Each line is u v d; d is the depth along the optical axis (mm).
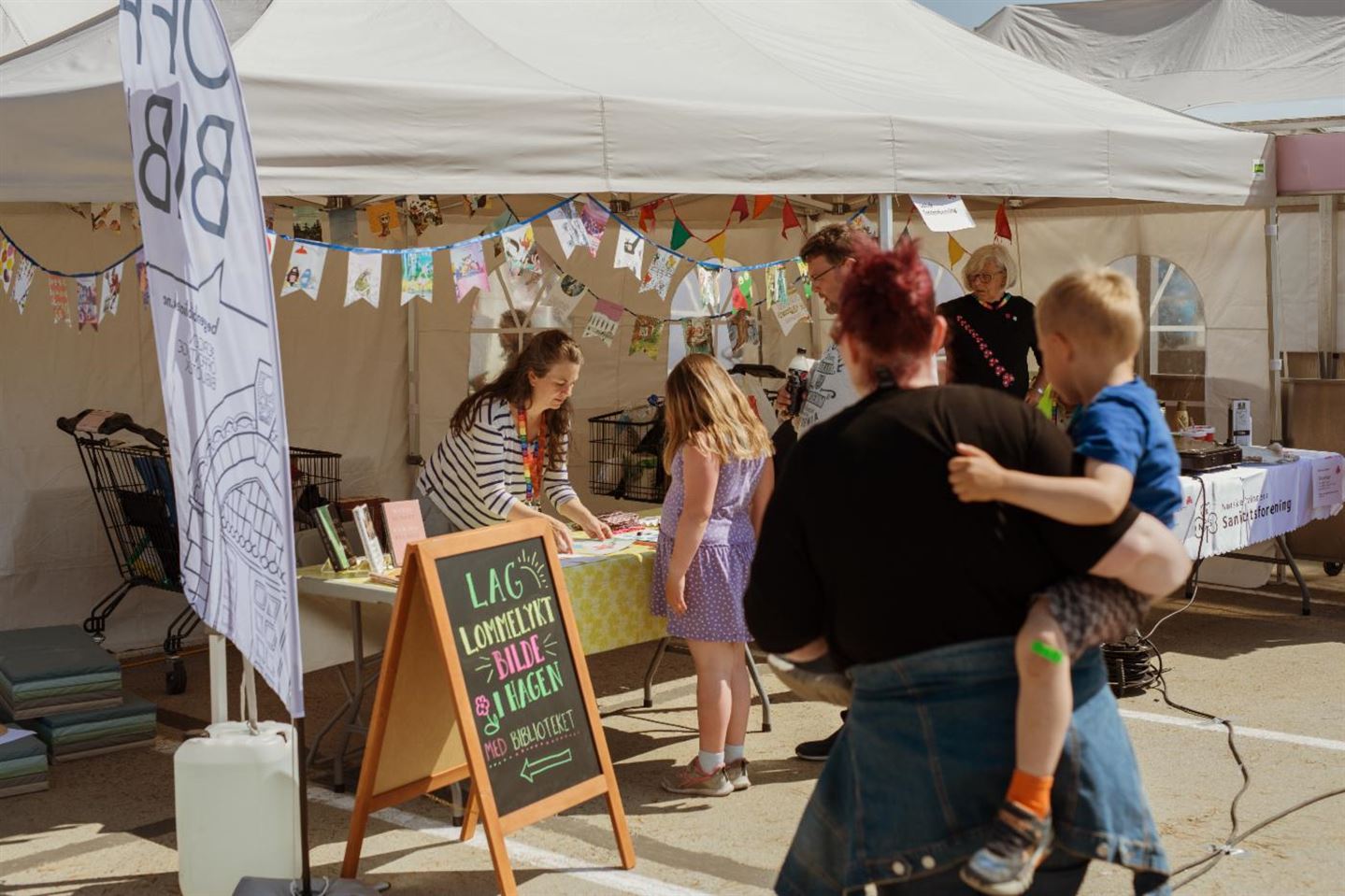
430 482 5395
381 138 4496
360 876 4273
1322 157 7531
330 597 5062
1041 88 7359
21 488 7078
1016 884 2217
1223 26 11312
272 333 3488
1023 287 9852
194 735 5855
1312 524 8523
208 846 4035
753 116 5340
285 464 3506
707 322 9383
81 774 5359
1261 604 8156
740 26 6629
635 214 8688
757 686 5801
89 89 4461
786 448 5223
